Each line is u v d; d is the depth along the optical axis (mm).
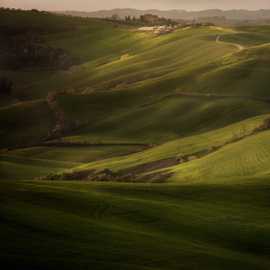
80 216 57500
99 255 46531
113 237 52000
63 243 47906
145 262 47000
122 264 45312
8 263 41781
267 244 57562
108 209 61938
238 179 86125
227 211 67438
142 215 61719
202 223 61719
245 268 49906
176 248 51875
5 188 64000
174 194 73562
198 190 76250
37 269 41656
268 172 105625
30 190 64125
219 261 50406
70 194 65000
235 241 57594
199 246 54062
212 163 125125
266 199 73750
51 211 57156
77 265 43594
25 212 55062
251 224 62781
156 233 56562
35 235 48781
